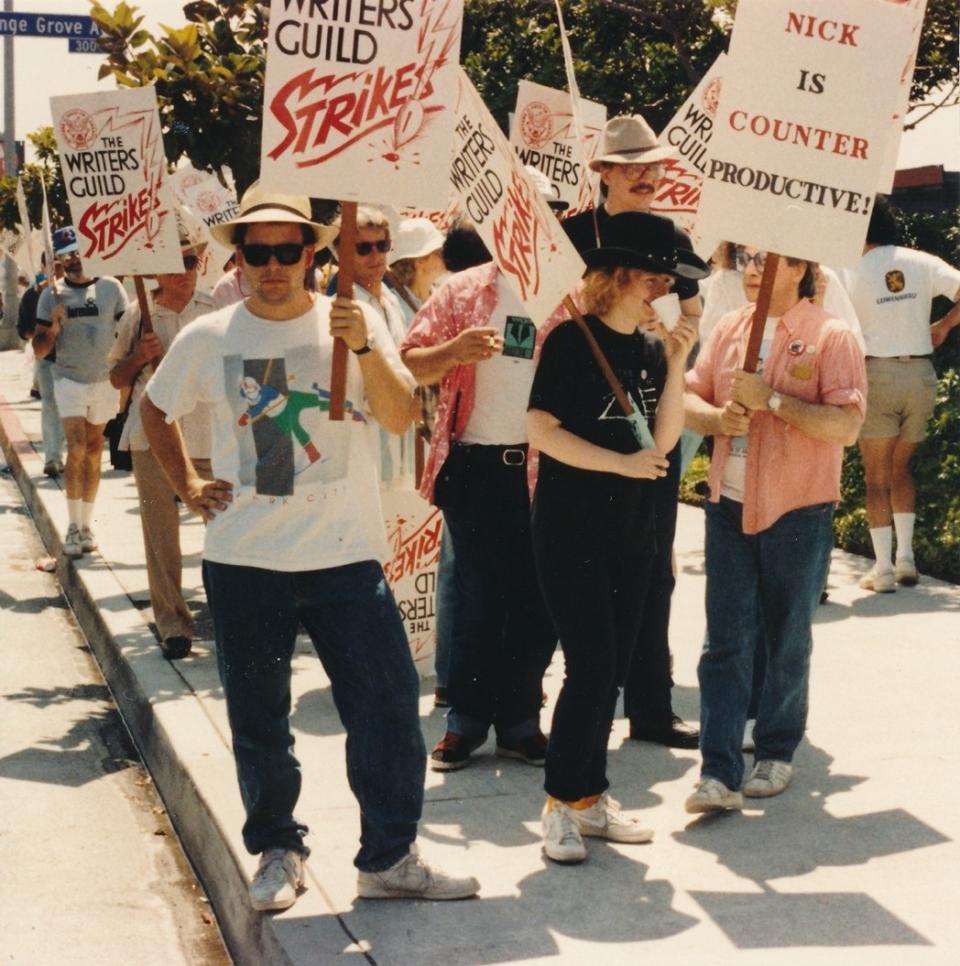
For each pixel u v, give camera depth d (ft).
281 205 13.84
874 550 27.86
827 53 13.92
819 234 14.16
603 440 14.24
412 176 13.16
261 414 13.44
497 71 48.73
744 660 15.74
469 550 17.43
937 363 35.50
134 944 15.11
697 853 14.80
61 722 22.58
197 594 27.53
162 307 23.73
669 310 17.42
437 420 17.47
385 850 13.70
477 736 17.67
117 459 26.66
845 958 12.45
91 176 21.76
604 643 14.37
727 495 15.92
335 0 12.84
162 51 25.61
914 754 17.52
